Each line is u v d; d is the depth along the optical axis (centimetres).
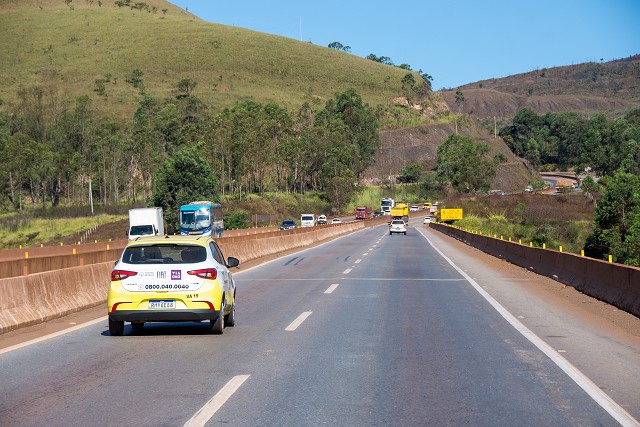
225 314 1213
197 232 5575
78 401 728
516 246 3041
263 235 5441
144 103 17075
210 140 11650
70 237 7931
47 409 696
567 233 8838
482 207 12631
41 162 10506
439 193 17288
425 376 841
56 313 1440
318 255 3784
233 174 12194
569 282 2003
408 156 19200
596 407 693
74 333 1215
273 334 1179
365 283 2147
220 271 1188
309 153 14512
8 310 1278
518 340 1108
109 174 11281
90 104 18712
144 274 1138
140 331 1236
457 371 870
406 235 6956
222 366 908
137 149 11512
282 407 696
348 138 16638
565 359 947
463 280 2244
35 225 8819
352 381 815
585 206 12200
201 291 1137
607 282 1659
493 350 1017
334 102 19925
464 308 1530
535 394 748
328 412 677
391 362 929
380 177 18225
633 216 7062
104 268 1809
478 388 778
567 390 767
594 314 1434
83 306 1586
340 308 1534
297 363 924
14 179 10481
